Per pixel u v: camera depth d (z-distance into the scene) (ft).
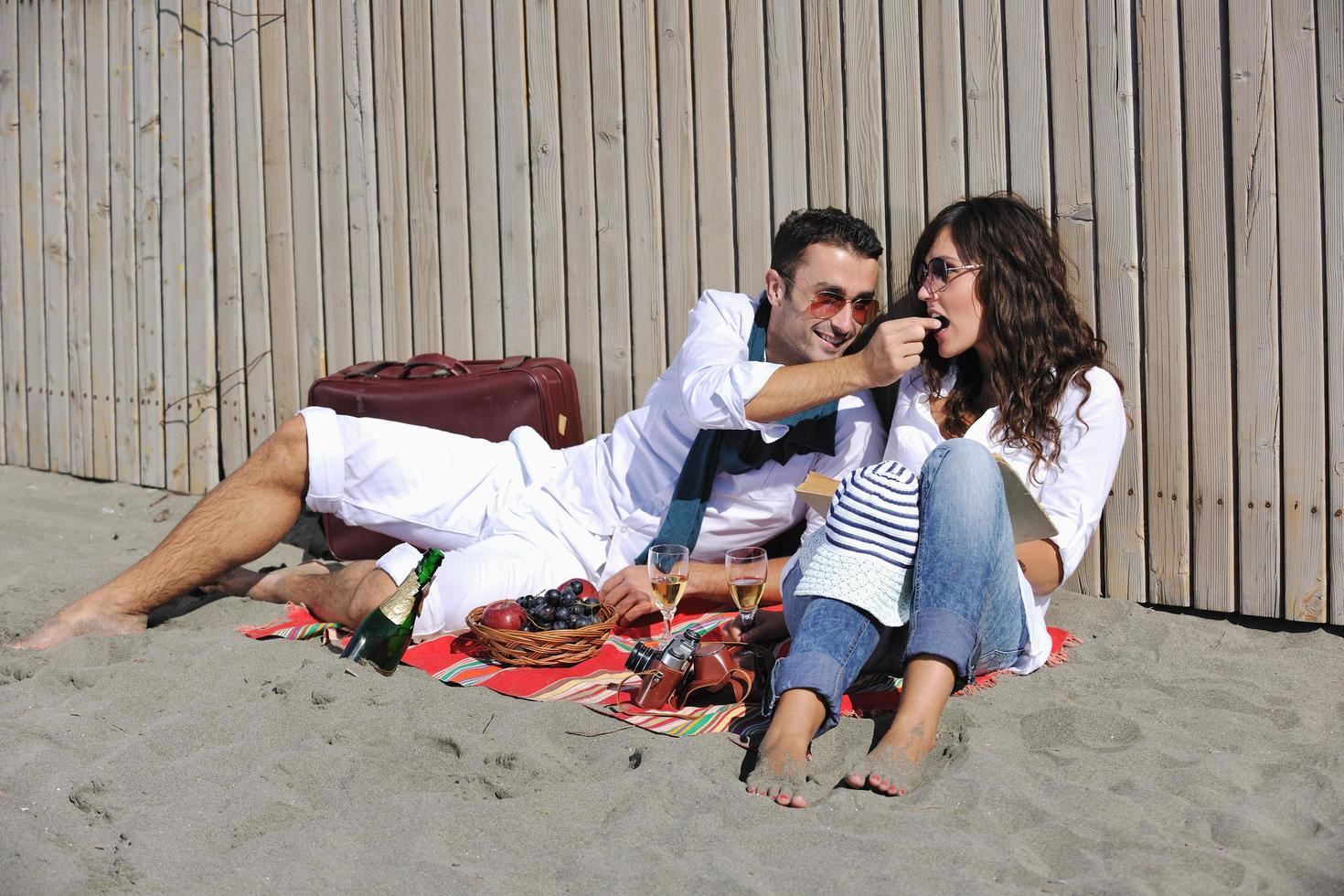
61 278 20.49
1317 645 12.05
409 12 16.88
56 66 20.02
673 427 13.12
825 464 12.87
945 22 13.56
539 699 10.62
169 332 19.40
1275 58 11.98
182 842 8.40
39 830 8.59
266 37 17.99
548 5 15.90
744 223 14.97
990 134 13.48
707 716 10.11
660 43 15.21
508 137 16.39
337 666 11.12
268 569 15.80
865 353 11.51
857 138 14.20
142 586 12.81
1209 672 11.23
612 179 15.75
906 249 14.10
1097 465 11.35
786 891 7.59
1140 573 13.29
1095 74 12.87
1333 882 7.46
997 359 11.83
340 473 13.50
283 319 18.40
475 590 12.32
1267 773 9.00
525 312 16.61
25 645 12.42
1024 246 11.78
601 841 8.23
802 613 10.11
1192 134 12.46
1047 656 10.98
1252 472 12.55
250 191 18.42
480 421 15.23
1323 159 11.89
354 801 9.03
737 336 13.17
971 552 9.10
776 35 14.49
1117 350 13.11
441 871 7.93
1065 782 8.73
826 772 9.12
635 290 15.76
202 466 19.31
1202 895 7.34
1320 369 12.12
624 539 13.23
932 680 8.99
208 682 11.23
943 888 7.48
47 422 21.01
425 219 17.15
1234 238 12.38
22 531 17.33
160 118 19.04
